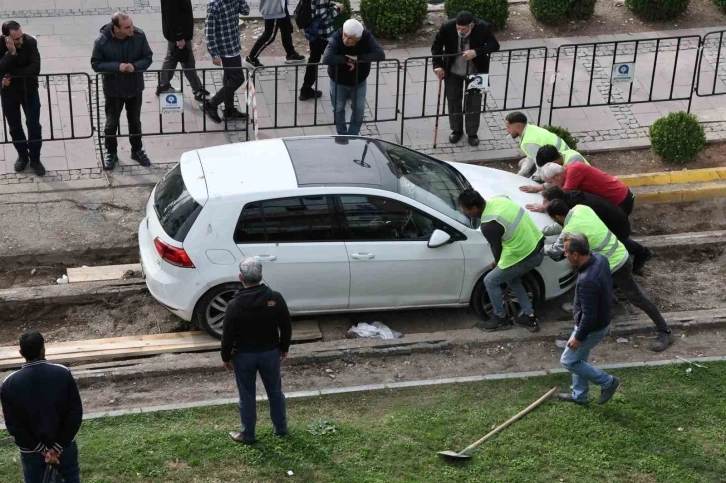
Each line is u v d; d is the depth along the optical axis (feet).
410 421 31.27
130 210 43.91
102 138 48.83
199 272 34.55
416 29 59.36
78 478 26.58
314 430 30.53
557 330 36.58
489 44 47.47
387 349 35.45
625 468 29.32
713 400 32.68
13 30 42.80
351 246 35.22
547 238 36.86
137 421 31.24
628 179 46.65
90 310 38.42
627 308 38.22
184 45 49.44
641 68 56.39
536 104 53.21
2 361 34.81
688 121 48.14
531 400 32.71
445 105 53.01
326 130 50.49
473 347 35.99
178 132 47.01
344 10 57.88
